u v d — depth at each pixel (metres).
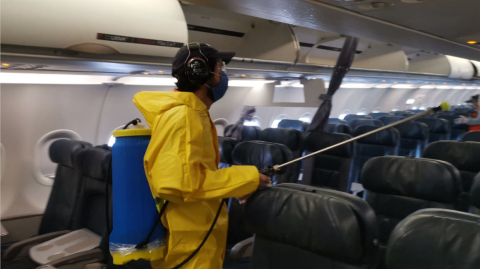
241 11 2.41
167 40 2.99
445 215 1.19
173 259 1.54
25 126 3.65
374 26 2.83
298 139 4.47
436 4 2.17
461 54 4.41
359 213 1.45
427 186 2.28
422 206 2.33
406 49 7.80
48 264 2.24
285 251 1.66
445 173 2.22
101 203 2.86
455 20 2.61
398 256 1.21
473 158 3.17
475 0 2.07
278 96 4.98
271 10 2.36
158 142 1.43
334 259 1.52
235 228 3.02
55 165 4.00
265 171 1.72
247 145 3.21
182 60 1.57
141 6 2.84
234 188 1.48
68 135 4.02
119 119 4.44
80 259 2.36
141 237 1.53
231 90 5.61
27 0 2.26
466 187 3.21
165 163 1.39
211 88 1.64
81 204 2.98
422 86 11.49
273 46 4.66
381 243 2.46
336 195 1.58
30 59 2.47
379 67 7.11
